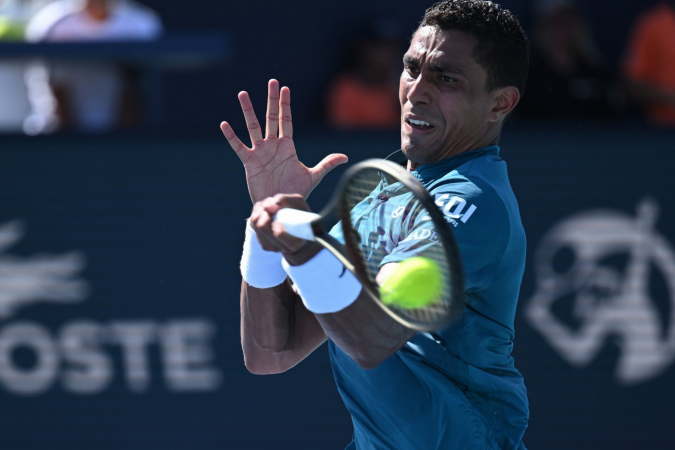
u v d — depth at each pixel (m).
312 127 17.53
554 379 17.44
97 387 17.97
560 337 17.45
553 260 17.47
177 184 17.83
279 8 26.09
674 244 17.31
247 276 7.64
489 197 7.06
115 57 18.61
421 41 7.55
